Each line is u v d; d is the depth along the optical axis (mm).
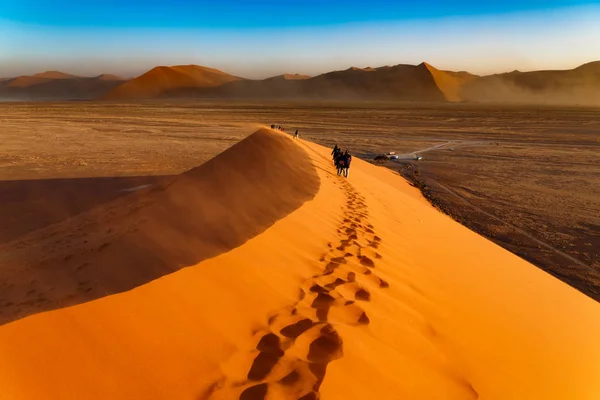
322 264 4754
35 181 17250
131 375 2281
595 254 13578
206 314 2980
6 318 2529
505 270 7074
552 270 12117
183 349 2582
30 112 76938
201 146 32969
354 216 7969
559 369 3939
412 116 89188
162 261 3613
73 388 2102
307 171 11203
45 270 3537
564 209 19500
